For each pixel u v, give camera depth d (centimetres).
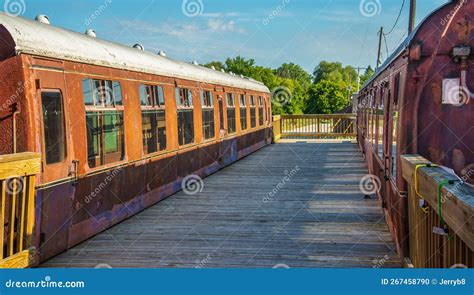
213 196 1051
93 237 716
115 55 806
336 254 637
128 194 836
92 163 709
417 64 563
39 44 594
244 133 1845
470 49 550
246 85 1938
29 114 563
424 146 568
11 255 531
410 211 539
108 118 760
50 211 600
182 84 1137
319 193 1082
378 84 974
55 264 593
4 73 563
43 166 582
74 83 659
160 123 991
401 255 576
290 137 2789
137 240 706
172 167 1061
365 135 1567
